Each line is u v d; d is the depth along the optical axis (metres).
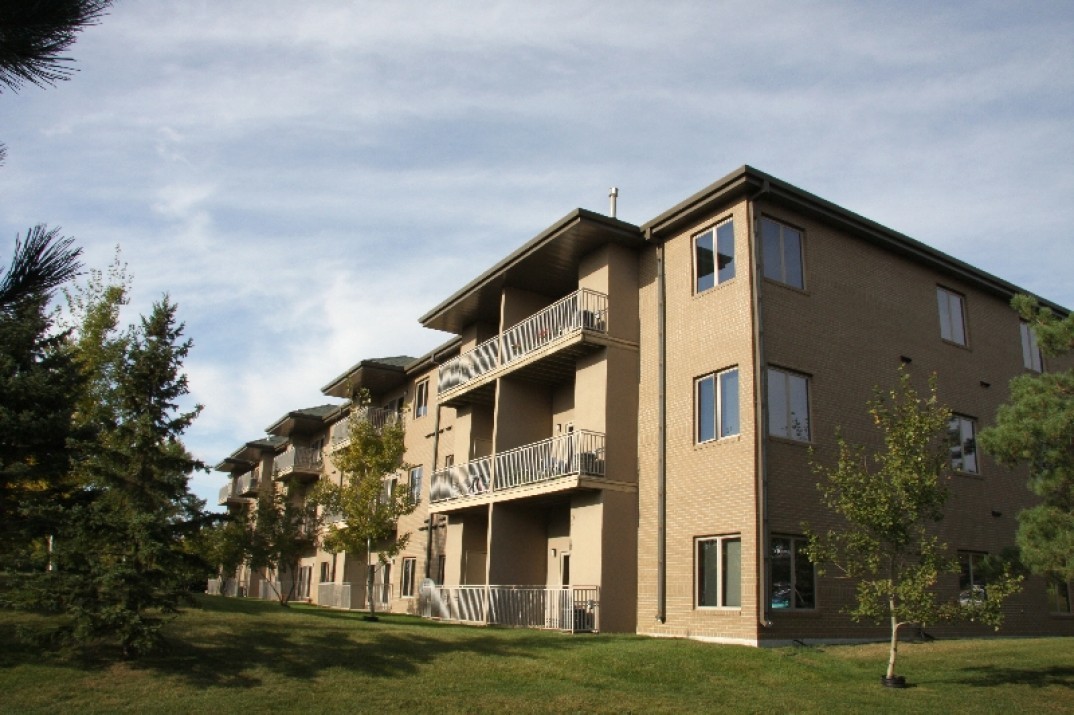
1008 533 22.20
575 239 21.30
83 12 5.53
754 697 12.16
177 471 13.94
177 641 14.38
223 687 11.99
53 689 11.44
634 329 21.17
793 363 18.45
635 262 21.64
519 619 21.09
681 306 19.98
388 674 13.08
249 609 21.19
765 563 16.70
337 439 38.19
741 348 18.05
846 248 20.38
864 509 13.04
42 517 12.86
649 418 20.25
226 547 31.03
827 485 18.14
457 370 27.50
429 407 32.53
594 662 14.08
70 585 12.47
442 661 13.97
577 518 20.28
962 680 13.54
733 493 17.52
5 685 11.43
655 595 18.88
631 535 19.75
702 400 19.00
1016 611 21.78
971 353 22.92
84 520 12.73
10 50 5.41
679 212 19.94
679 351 19.77
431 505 26.19
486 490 23.25
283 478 43.12
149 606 13.23
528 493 21.25
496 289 25.30
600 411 20.39
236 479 55.47
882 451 19.50
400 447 28.39
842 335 19.67
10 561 13.00
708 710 11.43
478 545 25.78
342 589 34.41
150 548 12.73
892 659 13.12
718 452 18.11
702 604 17.91
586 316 20.80
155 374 13.73
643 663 14.05
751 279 18.17
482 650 14.93
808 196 19.17
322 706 11.30
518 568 22.84
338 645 14.87
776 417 17.92
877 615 12.97
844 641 17.42
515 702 11.69
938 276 22.67
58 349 14.84
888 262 21.34
